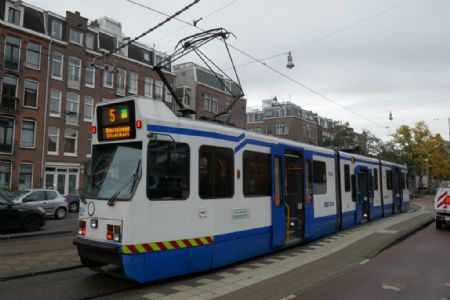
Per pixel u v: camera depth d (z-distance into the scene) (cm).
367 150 4897
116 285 684
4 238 1243
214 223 762
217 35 1021
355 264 845
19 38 3047
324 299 598
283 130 6725
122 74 3794
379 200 1805
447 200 1459
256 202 884
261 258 921
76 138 3384
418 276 748
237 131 848
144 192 646
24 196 1956
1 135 2945
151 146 667
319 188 1199
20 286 681
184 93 4453
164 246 666
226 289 643
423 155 5509
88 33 3538
